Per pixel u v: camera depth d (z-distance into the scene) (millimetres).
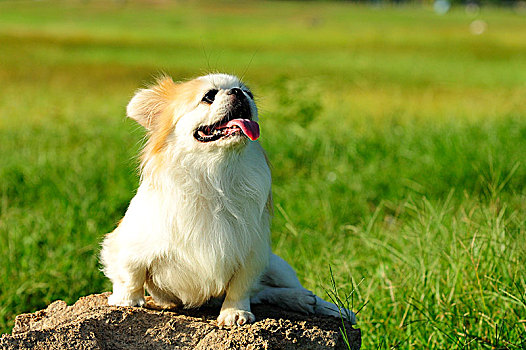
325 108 13195
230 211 3531
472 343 4344
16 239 6562
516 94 17141
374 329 4719
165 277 3611
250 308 3840
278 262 4238
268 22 61281
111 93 17203
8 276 5906
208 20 61000
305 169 9008
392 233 6711
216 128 3510
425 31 51906
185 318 3520
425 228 5715
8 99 15797
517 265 4801
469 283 4844
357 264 5758
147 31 43062
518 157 8719
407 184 8188
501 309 4586
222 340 3332
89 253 6414
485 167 8289
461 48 35844
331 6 117188
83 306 3766
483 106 14734
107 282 6016
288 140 9852
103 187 8234
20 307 5645
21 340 3080
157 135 3674
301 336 3482
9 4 75188
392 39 41875
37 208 7578
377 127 11305
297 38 41188
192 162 3514
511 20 82812
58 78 20219
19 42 30891
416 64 27141
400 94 17562
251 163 3598
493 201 6602
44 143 10531
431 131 10391
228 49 31812
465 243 5152
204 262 3527
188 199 3492
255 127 3406
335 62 27156
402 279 5141
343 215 7469
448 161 8648
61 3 80125
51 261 6207
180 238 3484
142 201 3566
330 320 3762
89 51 28766
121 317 3377
